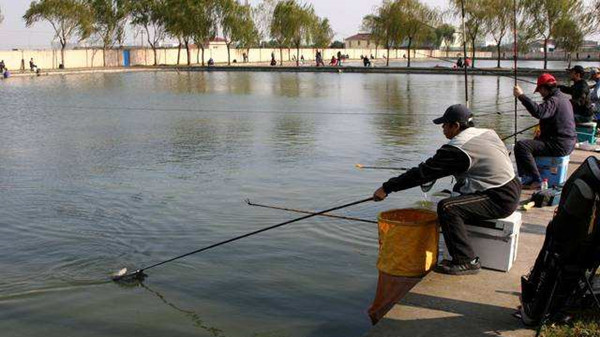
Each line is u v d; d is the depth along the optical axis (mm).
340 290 5844
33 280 6066
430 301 4535
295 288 5891
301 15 70375
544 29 49312
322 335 4945
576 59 73625
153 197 9328
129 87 36906
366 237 7371
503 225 4988
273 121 19375
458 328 4129
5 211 8539
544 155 8203
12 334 4957
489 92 31859
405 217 5266
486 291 4699
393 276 5051
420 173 4781
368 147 14156
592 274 3852
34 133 16703
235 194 9523
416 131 16938
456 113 4910
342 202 9055
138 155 13109
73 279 6094
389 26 57500
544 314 3777
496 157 4820
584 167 3688
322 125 18281
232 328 5074
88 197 9344
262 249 6965
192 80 44688
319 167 11680
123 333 4980
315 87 36250
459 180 5008
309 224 7867
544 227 6523
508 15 49250
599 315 4070
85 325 5117
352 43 120000
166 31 68188
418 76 48656
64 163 12164
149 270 6336
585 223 3592
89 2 67125
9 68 57094
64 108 23875
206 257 6723
